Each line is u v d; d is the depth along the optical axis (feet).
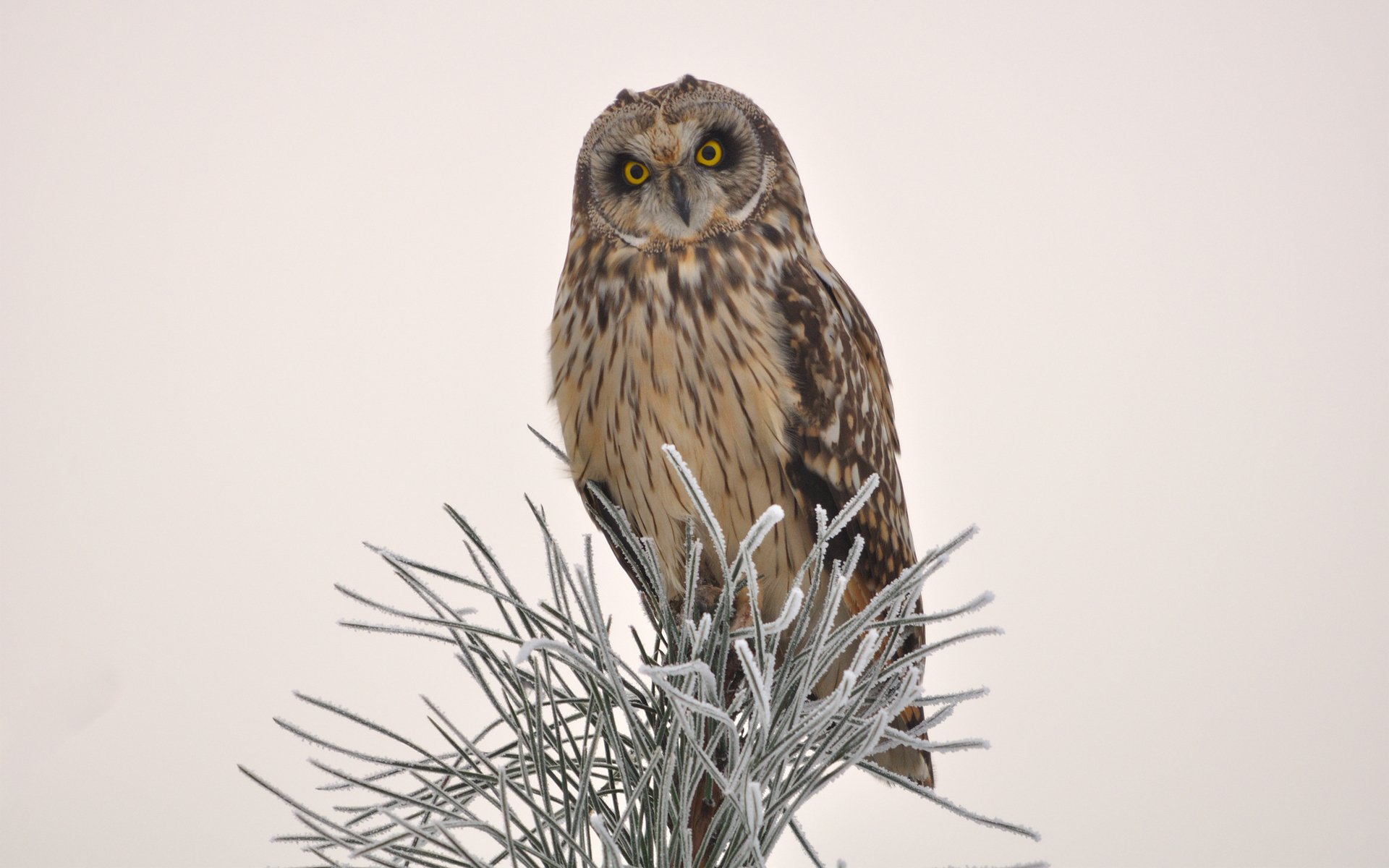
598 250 20.45
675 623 14.42
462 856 12.16
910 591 12.66
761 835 12.24
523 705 13.00
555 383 20.34
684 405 19.47
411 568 13.84
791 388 19.81
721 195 20.45
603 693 12.62
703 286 19.74
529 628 12.69
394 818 11.43
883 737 13.19
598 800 13.07
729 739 11.34
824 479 20.27
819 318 20.42
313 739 11.76
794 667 12.80
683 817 11.68
